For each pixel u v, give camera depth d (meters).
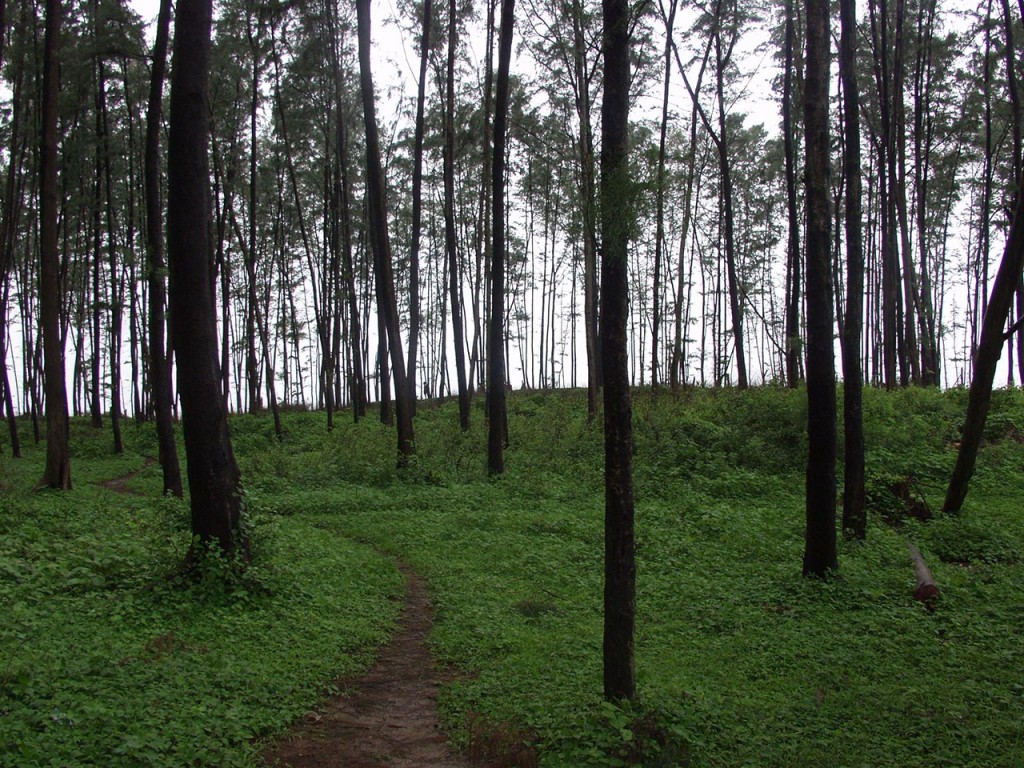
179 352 9.36
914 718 6.15
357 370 36.19
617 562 5.88
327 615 9.10
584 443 22.59
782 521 14.30
